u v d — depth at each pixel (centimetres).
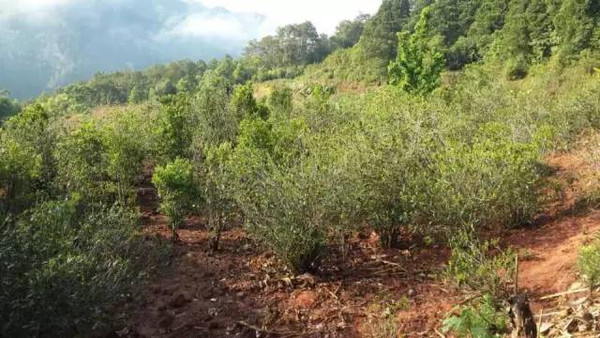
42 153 821
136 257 506
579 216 621
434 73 2280
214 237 649
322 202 526
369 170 597
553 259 498
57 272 351
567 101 1177
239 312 480
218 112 1239
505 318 361
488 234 619
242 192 572
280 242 528
